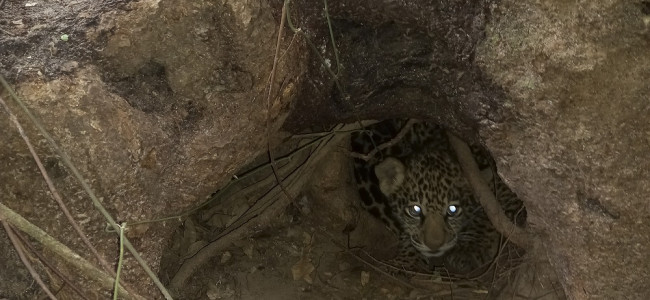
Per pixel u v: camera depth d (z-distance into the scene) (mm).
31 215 1040
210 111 1101
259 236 1387
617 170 1103
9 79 1003
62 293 1058
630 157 1100
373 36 1187
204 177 1106
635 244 1122
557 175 1128
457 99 1180
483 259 1529
